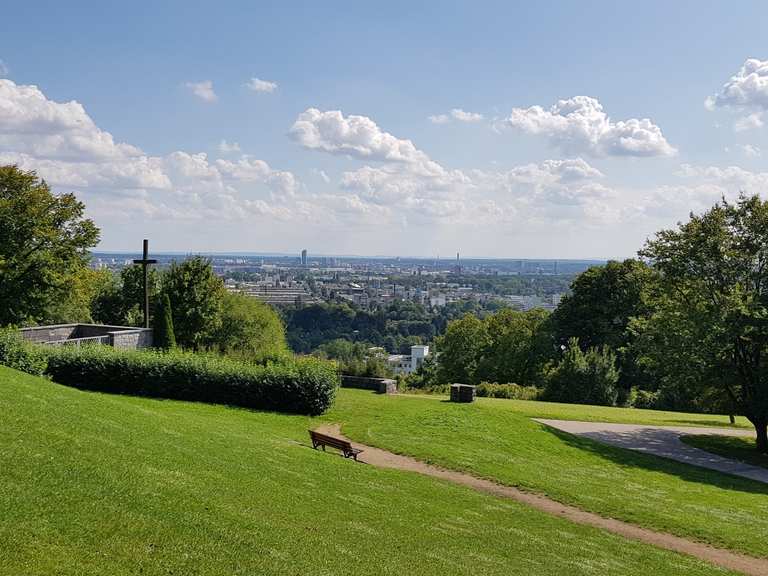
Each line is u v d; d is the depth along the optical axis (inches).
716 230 1204.5
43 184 1660.9
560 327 2274.9
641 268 1362.0
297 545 383.6
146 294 1535.4
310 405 997.2
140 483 409.7
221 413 919.7
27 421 473.7
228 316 2214.6
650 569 497.0
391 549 426.9
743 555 569.3
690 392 1193.4
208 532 362.3
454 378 2436.0
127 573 289.6
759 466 1007.6
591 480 789.9
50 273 1619.1
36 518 317.1
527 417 1190.3
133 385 998.4
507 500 657.0
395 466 751.1
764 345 1144.8
